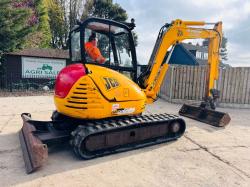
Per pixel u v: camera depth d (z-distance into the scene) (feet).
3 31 51.01
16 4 60.29
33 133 14.60
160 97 44.65
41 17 87.56
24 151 14.01
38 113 26.45
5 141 16.87
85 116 14.58
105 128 14.29
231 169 13.32
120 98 15.56
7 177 11.66
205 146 17.06
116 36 16.74
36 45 81.66
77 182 11.33
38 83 57.47
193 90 37.73
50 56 58.34
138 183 11.40
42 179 11.55
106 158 14.40
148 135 16.81
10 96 40.42
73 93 14.34
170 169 13.07
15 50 55.67
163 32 21.48
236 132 21.25
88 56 15.49
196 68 37.17
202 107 25.26
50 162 13.60
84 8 117.70
